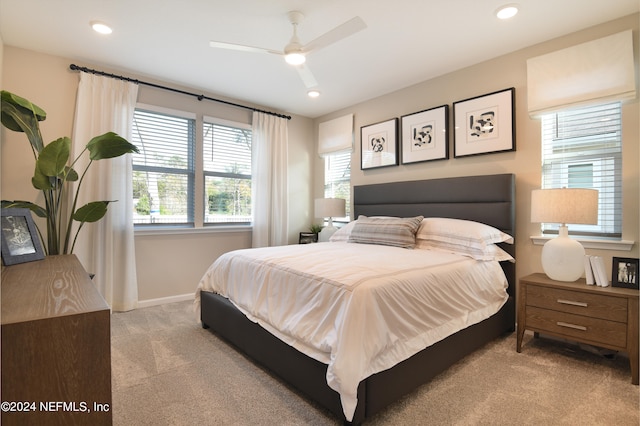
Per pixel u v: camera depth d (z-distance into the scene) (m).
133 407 1.72
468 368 2.16
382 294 1.66
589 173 2.61
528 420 1.62
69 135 3.15
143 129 3.61
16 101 2.25
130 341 2.59
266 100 4.32
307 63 3.22
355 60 3.16
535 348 2.49
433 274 2.02
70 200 3.10
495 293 2.52
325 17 2.46
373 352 1.51
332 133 4.76
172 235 3.77
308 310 1.79
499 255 2.70
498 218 2.91
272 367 2.00
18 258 1.68
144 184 3.62
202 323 2.91
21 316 0.84
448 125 3.44
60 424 0.85
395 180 3.97
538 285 2.35
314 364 1.68
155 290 3.65
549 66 2.72
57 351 0.85
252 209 4.40
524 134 2.91
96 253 3.18
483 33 2.66
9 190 2.87
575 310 2.19
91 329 0.89
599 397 1.82
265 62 3.22
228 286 2.59
